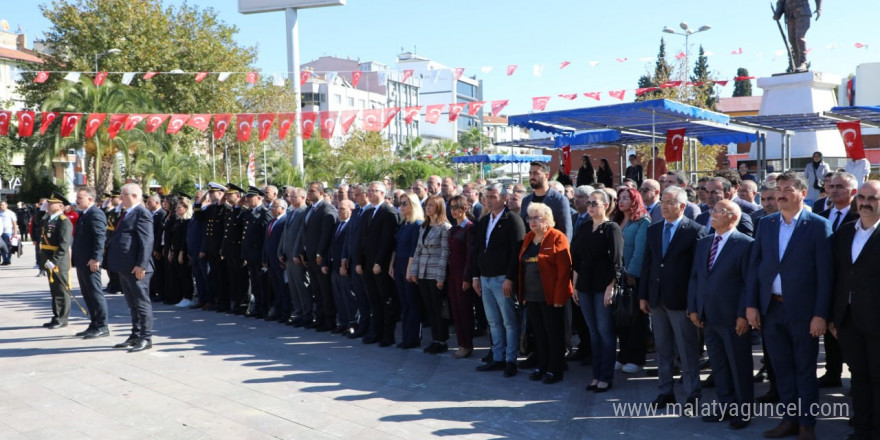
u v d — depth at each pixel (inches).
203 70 1178.6
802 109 649.6
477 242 273.3
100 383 254.2
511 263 254.8
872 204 168.1
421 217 317.4
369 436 193.6
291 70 1200.8
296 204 362.9
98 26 1143.0
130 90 1038.4
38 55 1226.0
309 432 197.8
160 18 1186.0
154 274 472.1
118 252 310.7
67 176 1588.3
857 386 175.8
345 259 329.7
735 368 195.3
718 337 201.3
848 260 173.5
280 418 211.0
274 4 1191.6
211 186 431.2
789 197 182.1
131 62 1147.9
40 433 201.0
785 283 181.6
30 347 318.3
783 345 185.8
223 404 226.4
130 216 314.8
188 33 1211.2
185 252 442.0
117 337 340.8
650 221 248.1
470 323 293.3
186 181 1173.1
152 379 259.3
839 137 686.5
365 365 279.1
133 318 317.7
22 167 1358.3
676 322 209.8
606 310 232.4
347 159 1608.0
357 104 3132.4
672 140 481.1
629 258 247.9
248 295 409.1
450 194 384.5
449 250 293.9
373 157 1772.9
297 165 1184.8
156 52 1152.2
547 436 192.7
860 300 169.2
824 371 254.8
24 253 971.3
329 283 349.7
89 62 1136.2
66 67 1173.1
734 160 1218.0
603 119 501.4
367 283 321.1
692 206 272.4
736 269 193.9
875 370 170.2
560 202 283.7
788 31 673.6
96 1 1164.5
